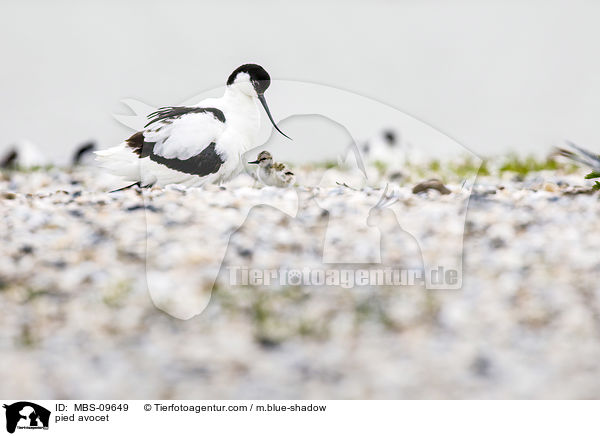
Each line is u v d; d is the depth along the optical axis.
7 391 7.55
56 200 12.58
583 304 9.19
